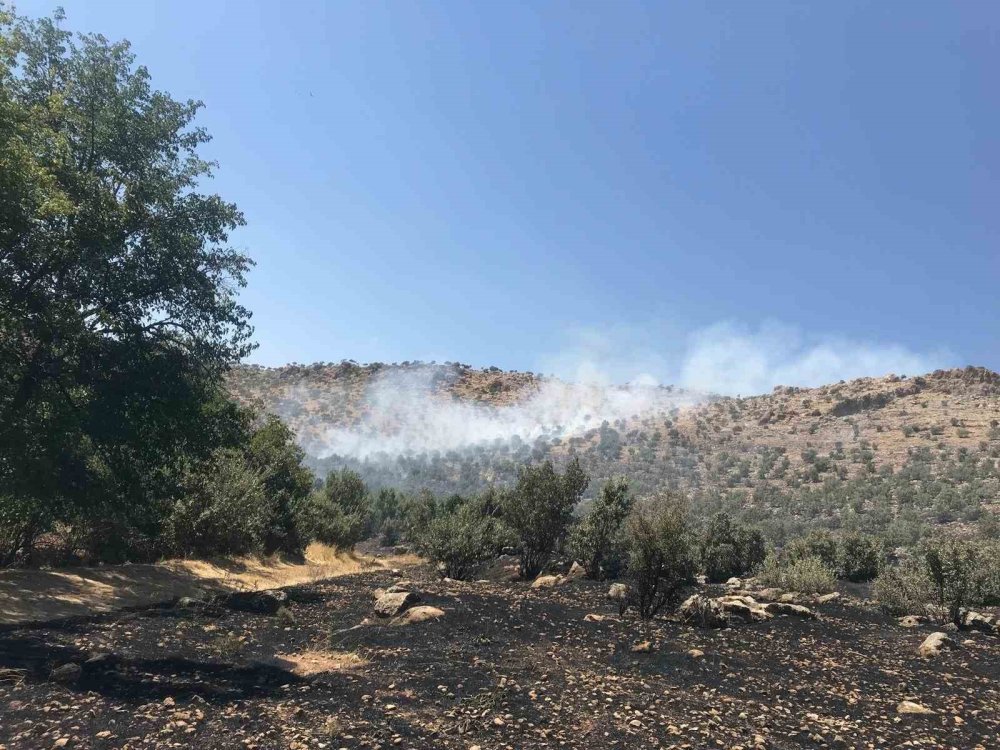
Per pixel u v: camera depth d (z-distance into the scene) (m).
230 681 8.17
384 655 9.79
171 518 20.45
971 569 15.95
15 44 13.62
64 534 18.33
